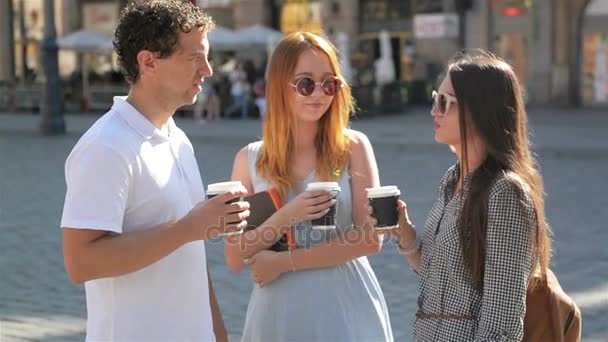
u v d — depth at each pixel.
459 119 2.81
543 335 2.79
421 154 17.55
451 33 30.55
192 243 2.88
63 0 34.78
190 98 2.83
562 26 30.45
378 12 32.53
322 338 3.27
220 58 31.66
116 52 2.83
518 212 2.68
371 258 8.16
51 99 21.70
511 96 2.80
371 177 3.43
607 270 7.82
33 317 6.49
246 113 26.56
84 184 2.65
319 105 3.35
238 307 6.72
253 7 33.31
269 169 3.43
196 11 2.80
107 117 2.75
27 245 8.97
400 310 6.62
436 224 2.95
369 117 26.05
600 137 19.84
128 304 2.77
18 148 18.84
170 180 2.82
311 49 3.36
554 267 7.93
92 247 2.64
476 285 2.75
